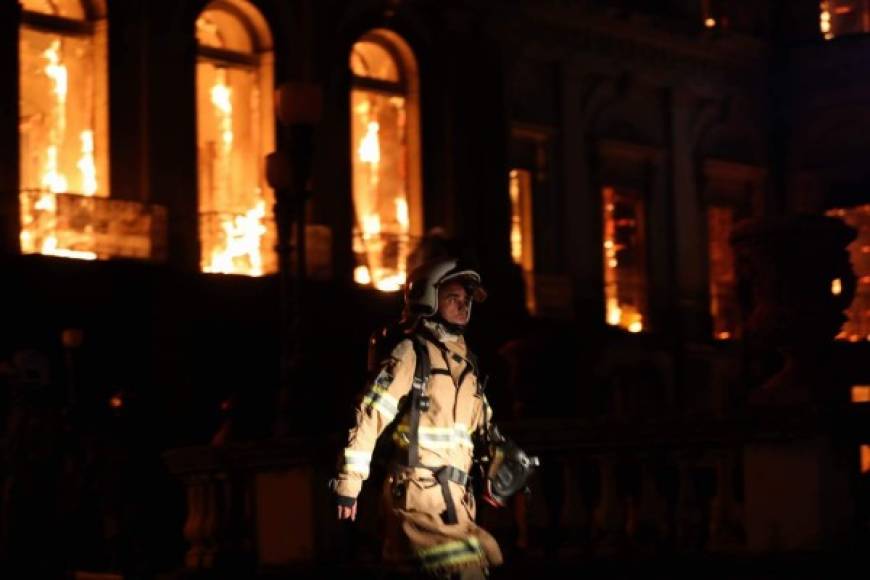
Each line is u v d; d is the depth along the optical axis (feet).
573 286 113.09
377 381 26.73
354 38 99.71
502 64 108.58
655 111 121.39
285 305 56.75
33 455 49.65
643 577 38.14
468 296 27.84
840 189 125.18
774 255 37.50
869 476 36.68
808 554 35.83
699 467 38.34
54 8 86.69
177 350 84.58
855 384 45.11
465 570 26.43
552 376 69.05
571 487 39.68
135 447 62.28
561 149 113.70
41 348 80.23
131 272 83.51
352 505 26.43
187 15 90.79
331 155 97.45
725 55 125.70
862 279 120.16
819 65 126.41
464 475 27.22
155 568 53.72
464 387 27.40
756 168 127.24
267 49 95.35
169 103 89.56
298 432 54.13
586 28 115.34
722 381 121.39
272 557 44.01
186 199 89.66
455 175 104.63
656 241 119.85
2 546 49.60
